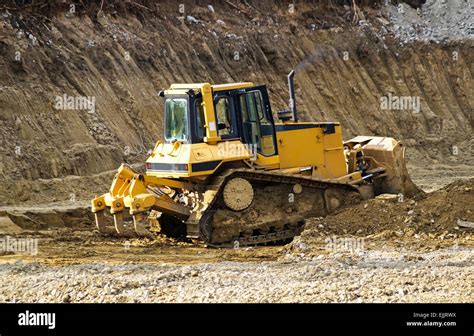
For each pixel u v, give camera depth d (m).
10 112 45.12
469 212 31.34
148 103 52.38
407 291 22.23
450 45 76.88
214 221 31.53
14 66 47.22
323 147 34.19
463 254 27.34
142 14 57.75
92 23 53.88
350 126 66.12
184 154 31.23
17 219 37.31
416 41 75.75
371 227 31.73
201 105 31.73
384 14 77.81
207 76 57.47
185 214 31.70
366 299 21.48
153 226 34.38
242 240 31.89
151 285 23.94
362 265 25.86
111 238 34.00
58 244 32.53
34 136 45.19
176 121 32.25
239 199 31.53
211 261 28.44
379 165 35.41
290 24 68.56
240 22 65.06
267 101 33.00
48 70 48.59
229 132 32.19
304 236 31.02
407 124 69.88
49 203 41.81
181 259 28.95
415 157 67.00
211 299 21.86
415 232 30.95
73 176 44.75
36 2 51.47
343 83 68.19
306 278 24.14
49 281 24.77
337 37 70.81
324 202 33.47
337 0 74.44
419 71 73.75
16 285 24.41
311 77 66.56
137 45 54.91
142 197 31.05
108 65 52.03
